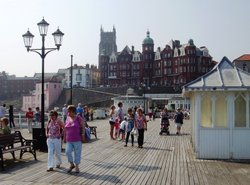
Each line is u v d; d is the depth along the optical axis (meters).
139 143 18.38
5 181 10.40
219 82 14.70
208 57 124.56
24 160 14.05
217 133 14.53
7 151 12.48
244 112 14.55
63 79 149.62
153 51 136.38
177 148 18.20
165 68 128.75
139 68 137.12
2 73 174.75
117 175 11.39
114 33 186.50
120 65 142.25
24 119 35.00
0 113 26.80
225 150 14.48
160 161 14.09
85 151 16.91
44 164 13.20
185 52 120.44
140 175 11.41
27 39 17.06
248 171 12.09
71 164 11.88
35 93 116.94
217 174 11.61
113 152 16.61
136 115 18.55
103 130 29.12
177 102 69.81
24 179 10.68
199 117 14.66
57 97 114.31
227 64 15.98
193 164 13.39
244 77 15.06
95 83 160.12
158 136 25.02
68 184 10.11
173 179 10.87
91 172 11.84
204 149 14.61
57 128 12.30
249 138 14.40
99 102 102.00
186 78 119.69
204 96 14.65
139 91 108.62
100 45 186.62
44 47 17.08
